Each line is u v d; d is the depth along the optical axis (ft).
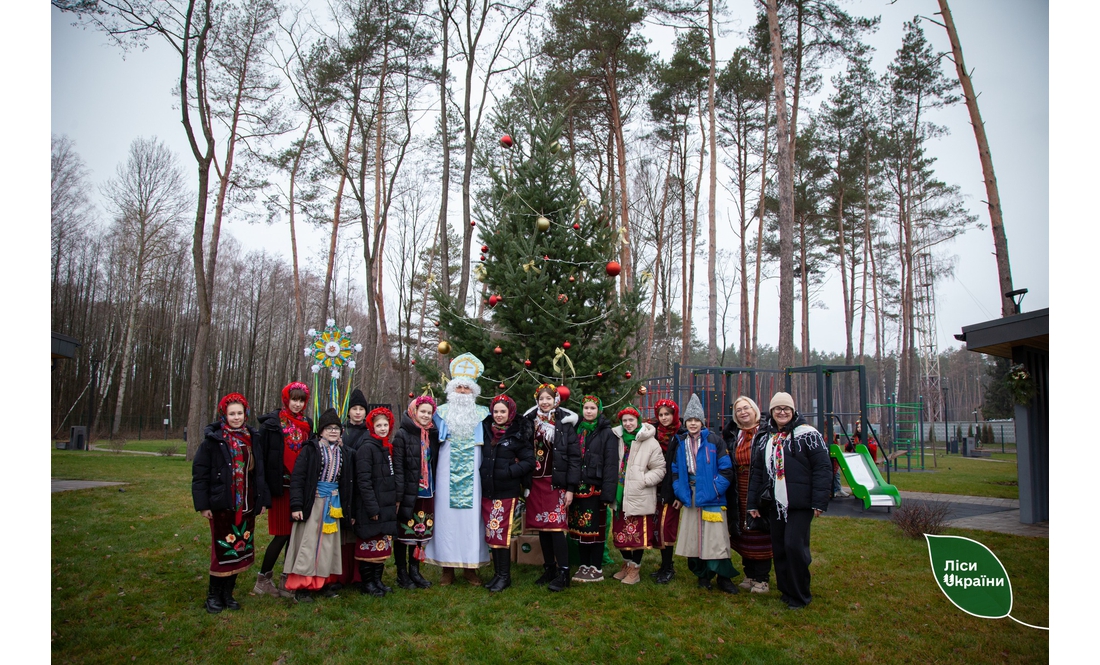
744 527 17.65
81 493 31.94
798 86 56.03
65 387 95.61
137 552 20.77
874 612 15.83
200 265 55.26
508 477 17.51
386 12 62.90
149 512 27.17
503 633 14.21
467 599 16.66
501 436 17.67
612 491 17.28
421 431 17.90
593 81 59.26
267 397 135.23
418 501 17.78
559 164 22.90
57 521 24.97
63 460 51.21
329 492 16.60
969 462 71.00
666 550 18.45
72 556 20.12
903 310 87.92
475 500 17.76
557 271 21.59
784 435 16.38
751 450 17.21
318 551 16.28
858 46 56.49
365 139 69.87
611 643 13.75
